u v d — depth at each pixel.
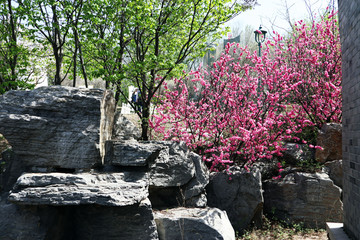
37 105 4.38
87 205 4.41
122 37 6.68
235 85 6.45
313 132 7.26
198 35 6.96
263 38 10.18
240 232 5.78
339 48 7.66
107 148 4.81
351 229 3.77
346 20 4.08
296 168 6.55
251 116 6.41
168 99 6.75
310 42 7.91
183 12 6.69
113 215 4.30
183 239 4.43
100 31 6.92
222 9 6.54
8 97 4.40
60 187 4.01
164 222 4.52
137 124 8.63
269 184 6.49
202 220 4.52
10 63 7.54
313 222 5.98
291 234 5.71
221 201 5.93
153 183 5.02
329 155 6.59
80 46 6.88
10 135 4.23
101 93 4.66
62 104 4.45
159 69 6.47
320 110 7.28
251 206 5.86
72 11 6.48
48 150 4.36
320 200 5.99
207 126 6.50
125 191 4.15
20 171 4.52
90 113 4.52
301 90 7.40
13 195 3.89
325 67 7.54
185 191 5.35
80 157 4.43
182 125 6.70
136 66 6.16
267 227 6.01
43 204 3.91
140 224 4.28
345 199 4.12
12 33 7.39
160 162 5.19
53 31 7.18
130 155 4.64
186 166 5.40
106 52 6.27
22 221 3.98
